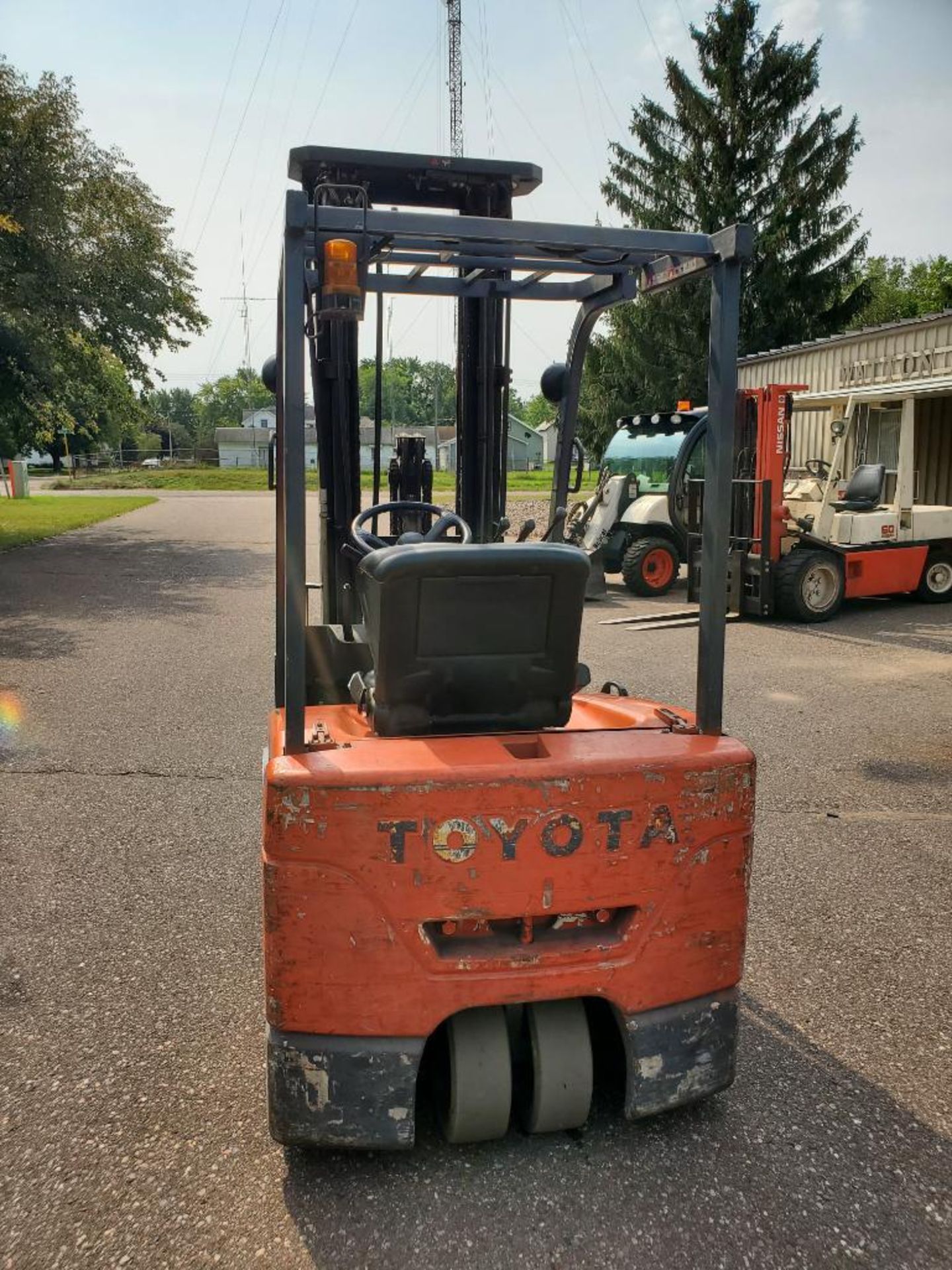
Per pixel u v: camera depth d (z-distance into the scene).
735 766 2.73
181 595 13.19
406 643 2.73
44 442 21.48
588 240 2.61
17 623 11.04
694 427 12.00
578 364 3.78
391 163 3.60
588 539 13.78
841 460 11.81
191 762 6.23
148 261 21.52
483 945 2.63
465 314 3.90
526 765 2.58
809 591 11.25
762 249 32.38
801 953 3.99
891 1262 2.44
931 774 6.10
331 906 2.53
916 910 4.36
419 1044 2.60
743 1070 3.21
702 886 2.74
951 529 12.26
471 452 4.02
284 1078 2.59
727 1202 2.63
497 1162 2.77
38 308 19.27
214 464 83.12
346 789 2.48
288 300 2.51
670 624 11.09
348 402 3.82
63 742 6.62
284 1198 2.63
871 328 15.93
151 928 4.13
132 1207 2.59
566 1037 2.77
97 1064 3.21
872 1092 3.11
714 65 33.31
